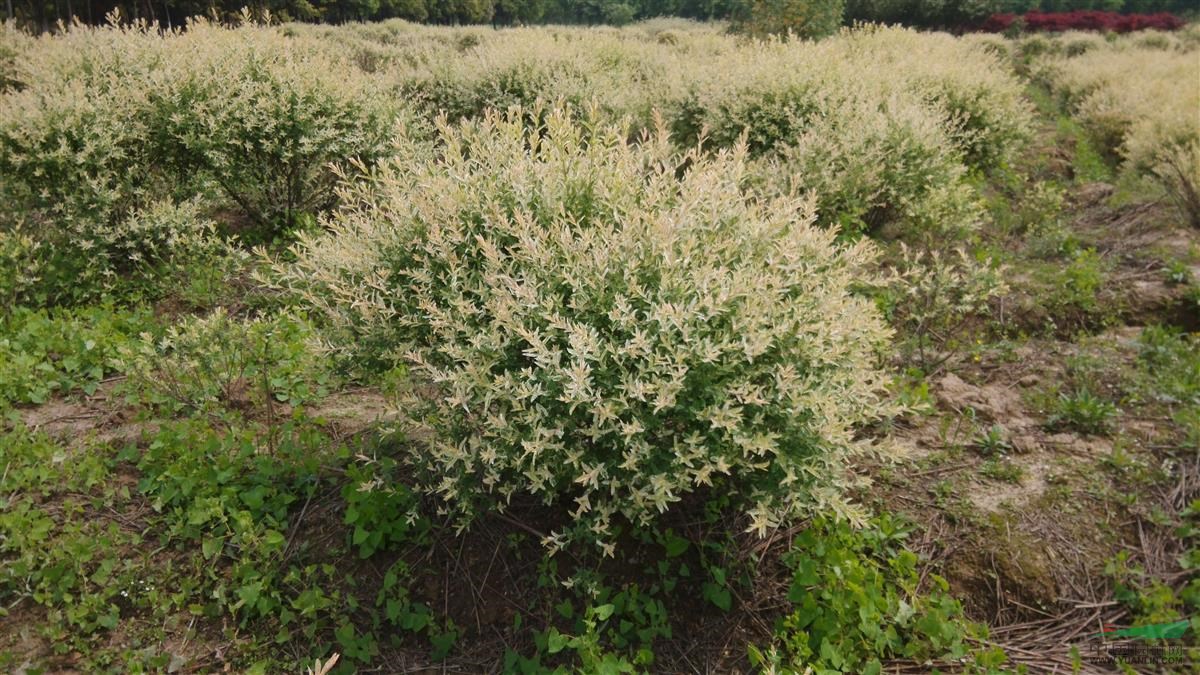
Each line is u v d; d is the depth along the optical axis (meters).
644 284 2.70
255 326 4.22
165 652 2.62
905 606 2.72
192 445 3.41
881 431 3.76
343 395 4.15
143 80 5.58
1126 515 3.19
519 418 2.46
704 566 2.88
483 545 2.97
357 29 24.34
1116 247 6.00
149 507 3.19
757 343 2.44
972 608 2.88
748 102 7.22
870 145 6.17
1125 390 4.02
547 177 2.99
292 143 5.72
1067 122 11.45
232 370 3.89
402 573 2.88
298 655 2.66
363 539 2.86
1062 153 9.73
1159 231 6.31
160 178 5.65
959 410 3.94
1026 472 3.44
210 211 6.42
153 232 5.22
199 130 5.55
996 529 3.11
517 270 2.83
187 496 3.16
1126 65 14.15
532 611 2.80
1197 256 5.56
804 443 2.54
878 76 8.57
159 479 3.22
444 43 20.20
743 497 2.79
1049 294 5.07
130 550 2.95
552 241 2.81
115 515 3.13
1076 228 6.70
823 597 2.68
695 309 2.47
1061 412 3.81
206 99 5.66
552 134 3.21
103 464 3.38
